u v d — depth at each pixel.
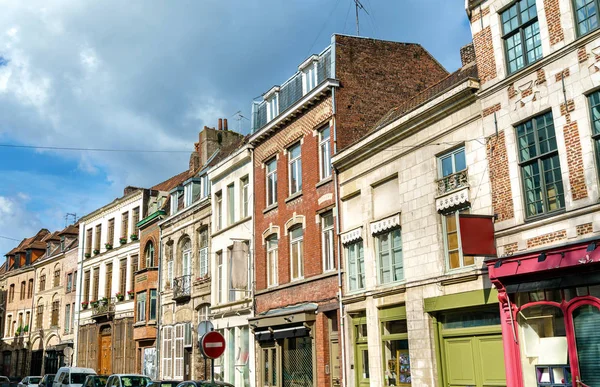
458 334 16.00
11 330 56.97
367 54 23.69
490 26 15.64
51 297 50.94
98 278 44.22
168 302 34.84
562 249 12.80
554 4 14.00
